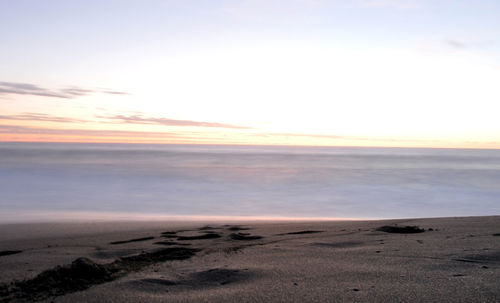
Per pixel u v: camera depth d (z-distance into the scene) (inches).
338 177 1378.0
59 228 383.6
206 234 311.1
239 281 151.5
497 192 954.1
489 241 227.5
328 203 757.3
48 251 235.8
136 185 1036.5
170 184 1079.0
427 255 190.1
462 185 1121.4
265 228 354.6
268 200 796.0
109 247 250.7
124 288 140.7
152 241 278.1
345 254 203.6
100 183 1067.9
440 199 831.1
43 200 734.5
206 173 1487.5
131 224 417.1
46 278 149.5
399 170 1785.2
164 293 136.4
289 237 286.0
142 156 3339.1
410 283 141.3
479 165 2390.5
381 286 138.8
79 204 690.2
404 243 231.5
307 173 1558.8
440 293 128.0
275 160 2938.0
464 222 349.1
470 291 128.6
